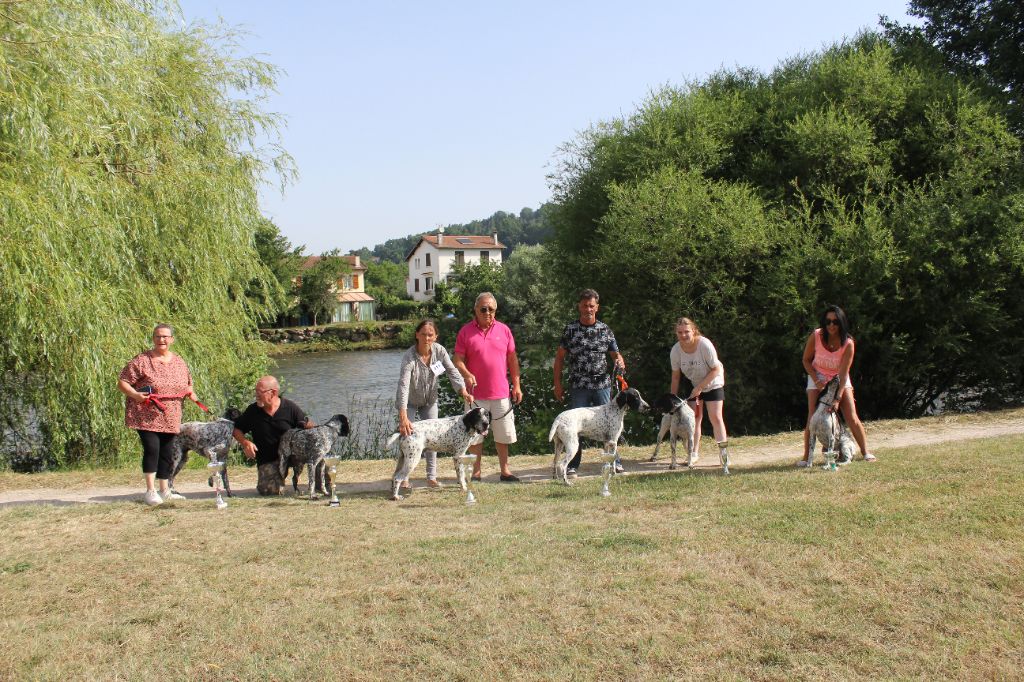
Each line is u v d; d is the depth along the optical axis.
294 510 7.33
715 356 8.94
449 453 8.12
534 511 6.93
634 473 9.09
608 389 9.12
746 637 4.16
